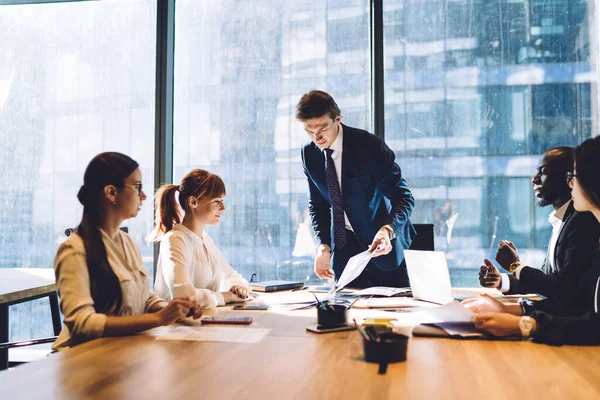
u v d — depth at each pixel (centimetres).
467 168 375
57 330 301
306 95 245
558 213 213
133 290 174
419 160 378
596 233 188
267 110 396
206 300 199
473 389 102
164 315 155
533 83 370
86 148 409
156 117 380
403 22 378
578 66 367
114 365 120
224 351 132
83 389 103
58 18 410
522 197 372
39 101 412
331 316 158
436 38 376
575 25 367
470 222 375
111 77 406
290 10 391
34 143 413
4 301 227
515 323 143
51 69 411
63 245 159
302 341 143
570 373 112
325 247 267
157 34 379
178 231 223
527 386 104
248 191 399
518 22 371
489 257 374
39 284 255
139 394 100
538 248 371
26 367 118
